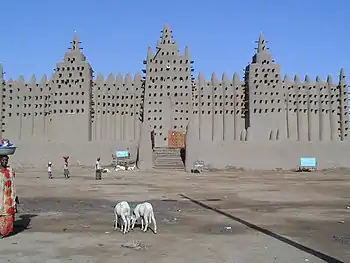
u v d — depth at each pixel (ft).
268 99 192.34
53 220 47.93
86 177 126.82
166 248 33.35
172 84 193.67
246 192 83.30
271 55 194.70
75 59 191.31
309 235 39.19
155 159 169.58
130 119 194.70
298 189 90.63
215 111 196.34
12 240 36.27
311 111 194.39
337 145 170.50
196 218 49.83
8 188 37.76
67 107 188.75
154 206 61.41
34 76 196.65
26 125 194.49
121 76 196.85
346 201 68.49
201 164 163.43
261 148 169.17
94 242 35.53
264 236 38.55
